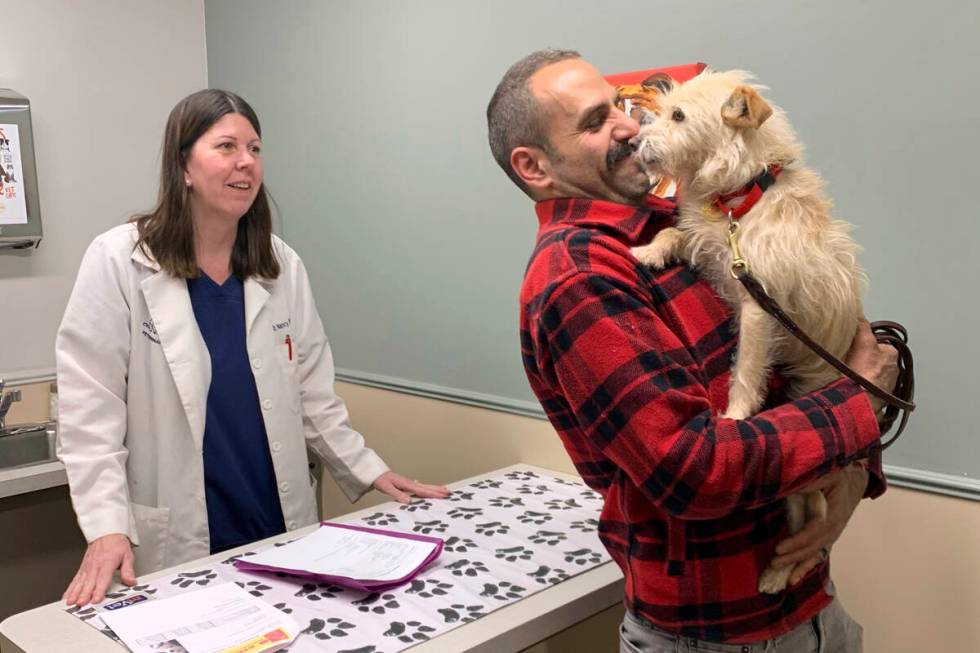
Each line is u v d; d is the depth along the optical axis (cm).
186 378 167
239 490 174
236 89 283
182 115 165
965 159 130
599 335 91
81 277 166
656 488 90
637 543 102
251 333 177
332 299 256
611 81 173
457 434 218
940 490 137
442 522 162
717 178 100
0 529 224
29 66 254
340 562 139
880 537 145
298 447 185
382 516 166
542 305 95
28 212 250
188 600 127
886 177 139
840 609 113
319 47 246
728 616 98
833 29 142
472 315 211
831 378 102
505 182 197
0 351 255
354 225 243
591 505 170
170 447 168
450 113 208
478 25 199
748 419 90
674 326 99
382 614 123
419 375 229
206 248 174
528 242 194
